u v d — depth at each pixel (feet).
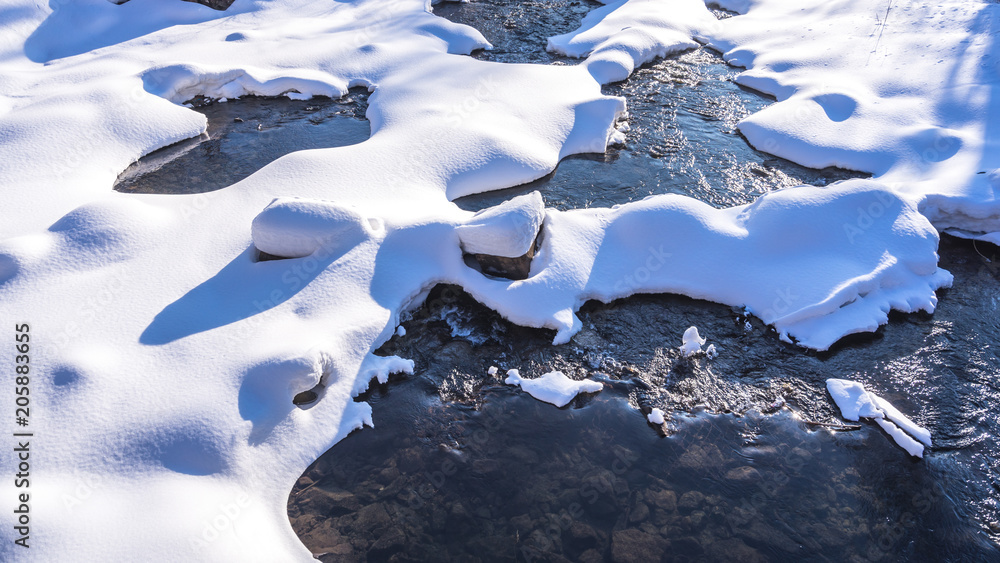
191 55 37.32
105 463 15.51
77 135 29.53
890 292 22.00
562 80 34.65
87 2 41.88
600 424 18.49
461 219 23.15
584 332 21.45
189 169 29.32
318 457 17.25
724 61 38.88
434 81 34.78
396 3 45.06
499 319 21.77
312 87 35.45
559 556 14.97
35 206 25.18
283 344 18.37
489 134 29.07
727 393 19.36
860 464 17.20
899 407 18.67
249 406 17.07
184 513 14.53
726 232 23.13
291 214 21.35
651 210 23.50
